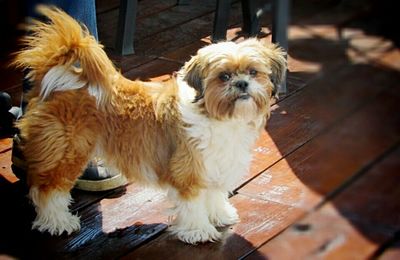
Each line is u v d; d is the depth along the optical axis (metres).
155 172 1.52
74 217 1.58
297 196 1.65
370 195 1.45
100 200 1.65
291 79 2.07
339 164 1.53
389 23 1.86
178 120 1.47
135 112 1.50
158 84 1.54
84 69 1.48
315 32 1.94
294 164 1.77
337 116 1.65
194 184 1.49
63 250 1.51
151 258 1.49
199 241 1.52
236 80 1.43
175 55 2.27
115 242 1.53
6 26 2.40
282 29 2.04
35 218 1.59
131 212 1.62
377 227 1.39
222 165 1.48
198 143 1.46
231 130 1.46
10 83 2.14
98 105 1.49
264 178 1.72
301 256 1.41
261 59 1.46
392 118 1.61
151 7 2.58
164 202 1.65
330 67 1.80
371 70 1.74
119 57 2.26
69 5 1.66
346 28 1.89
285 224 1.57
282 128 1.90
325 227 1.42
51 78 1.48
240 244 1.52
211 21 2.50
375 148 1.54
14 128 1.77
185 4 2.61
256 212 1.61
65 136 1.49
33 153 1.50
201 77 1.46
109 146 1.52
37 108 1.50
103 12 2.57
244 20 2.39
